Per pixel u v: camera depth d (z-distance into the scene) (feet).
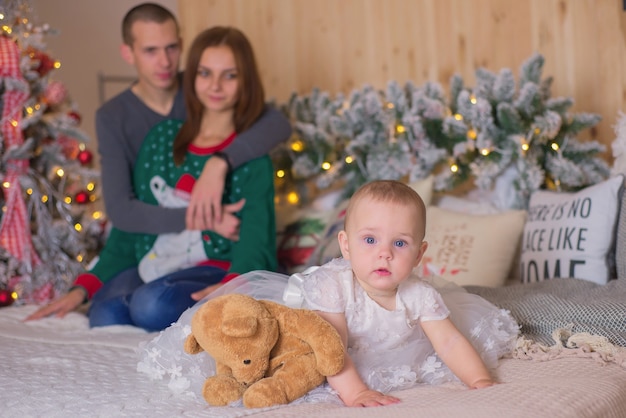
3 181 10.68
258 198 8.96
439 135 10.60
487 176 10.06
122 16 17.07
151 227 9.00
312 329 4.99
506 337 6.03
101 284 9.23
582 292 7.64
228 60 9.00
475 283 9.16
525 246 9.35
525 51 11.64
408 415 4.33
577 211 8.79
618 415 4.84
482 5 11.97
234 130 9.31
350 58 13.23
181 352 5.56
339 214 10.09
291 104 11.79
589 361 5.70
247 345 4.97
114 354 6.65
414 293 5.53
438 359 5.69
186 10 14.80
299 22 13.65
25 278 10.73
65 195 11.21
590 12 11.07
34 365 6.21
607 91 10.95
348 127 10.93
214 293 6.02
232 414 4.66
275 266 8.82
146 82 9.63
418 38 12.57
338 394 5.08
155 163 9.35
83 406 5.00
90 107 16.43
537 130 9.93
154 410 4.90
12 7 10.97
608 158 10.95
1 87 10.73
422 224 5.35
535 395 4.67
